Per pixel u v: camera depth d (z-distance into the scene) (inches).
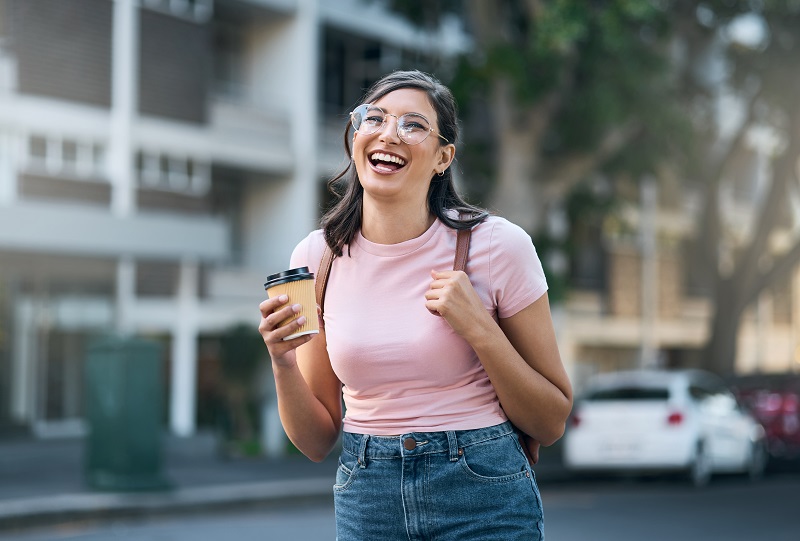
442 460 115.0
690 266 1162.6
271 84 985.5
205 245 852.6
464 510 115.0
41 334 813.9
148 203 863.1
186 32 892.6
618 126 754.8
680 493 596.1
